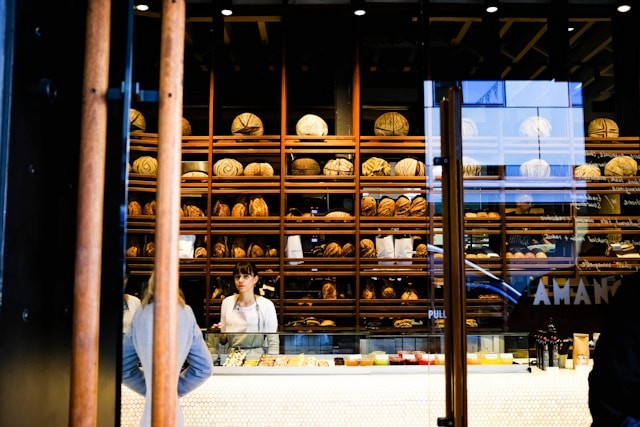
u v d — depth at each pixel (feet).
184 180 16.39
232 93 18.40
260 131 16.74
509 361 10.82
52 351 2.42
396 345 11.30
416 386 10.39
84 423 2.31
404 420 10.30
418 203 16.42
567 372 10.83
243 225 16.30
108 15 2.48
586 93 17.87
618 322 4.77
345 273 16.25
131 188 10.80
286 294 16.35
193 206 16.53
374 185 16.51
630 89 17.16
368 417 10.27
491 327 11.16
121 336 2.61
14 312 2.15
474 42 16.98
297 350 11.49
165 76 2.41
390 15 17.02
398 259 16.26
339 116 17.99
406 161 16.61
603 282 14.25
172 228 2.38
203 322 15.67
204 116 17.97
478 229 13.58
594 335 12.14
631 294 4.83
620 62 17.33
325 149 16.65
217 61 16.79
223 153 16.65
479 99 14.69
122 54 2.58
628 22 17.03
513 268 13.44
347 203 16.88
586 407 10.20
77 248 2.38
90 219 2.39
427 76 16.78
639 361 4.59
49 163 2.41
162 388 2.32
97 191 2.41
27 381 2.24
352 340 11.53
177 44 2.43
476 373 10.68
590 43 18.07
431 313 6.08
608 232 14.87
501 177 14.07
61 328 2.49
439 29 17.06
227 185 16.38
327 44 18.25
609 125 16.08
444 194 5.64
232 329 12.44
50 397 2.40
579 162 15.30
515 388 10.17
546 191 14.52
